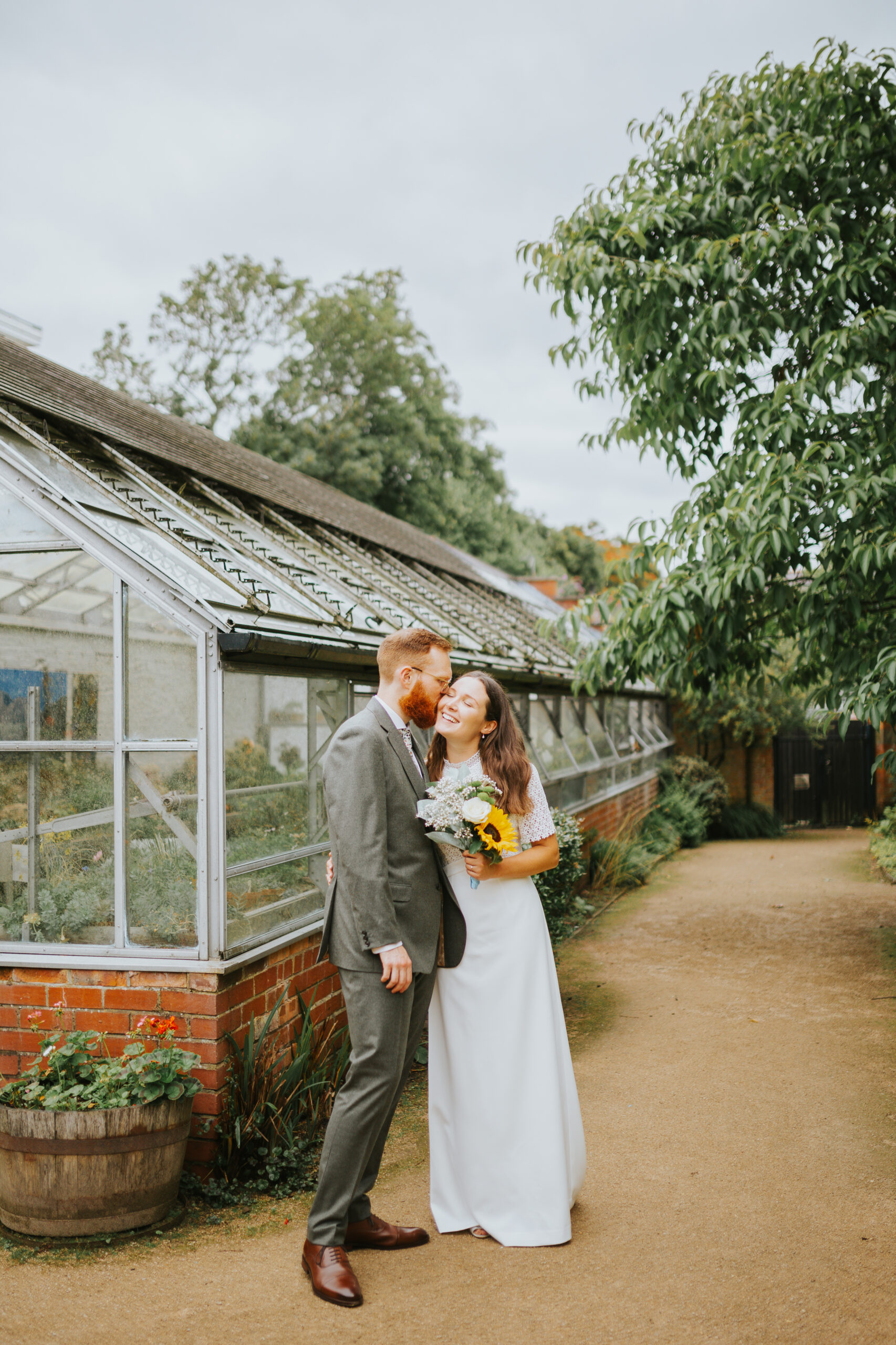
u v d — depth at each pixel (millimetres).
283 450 26047
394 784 2992
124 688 4012
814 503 6457
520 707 9789
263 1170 3744
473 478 32344
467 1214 3271
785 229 6648
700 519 6793
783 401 6641
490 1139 3182
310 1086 4137
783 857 14836
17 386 5793
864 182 7051
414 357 28641
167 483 6449
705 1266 3012
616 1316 2729
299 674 4859
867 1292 2848
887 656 6047
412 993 2947
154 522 4656
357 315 27516
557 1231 3139
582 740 12477
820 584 6684
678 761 18656
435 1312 2764
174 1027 3531
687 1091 4766
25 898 4062
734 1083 4867
